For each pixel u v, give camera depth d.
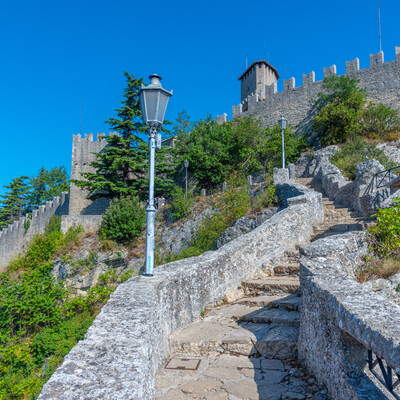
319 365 3.77
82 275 26.25
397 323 2.58
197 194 31.05
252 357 4.79
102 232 28.39
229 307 6.45
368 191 11.48
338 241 5.36
